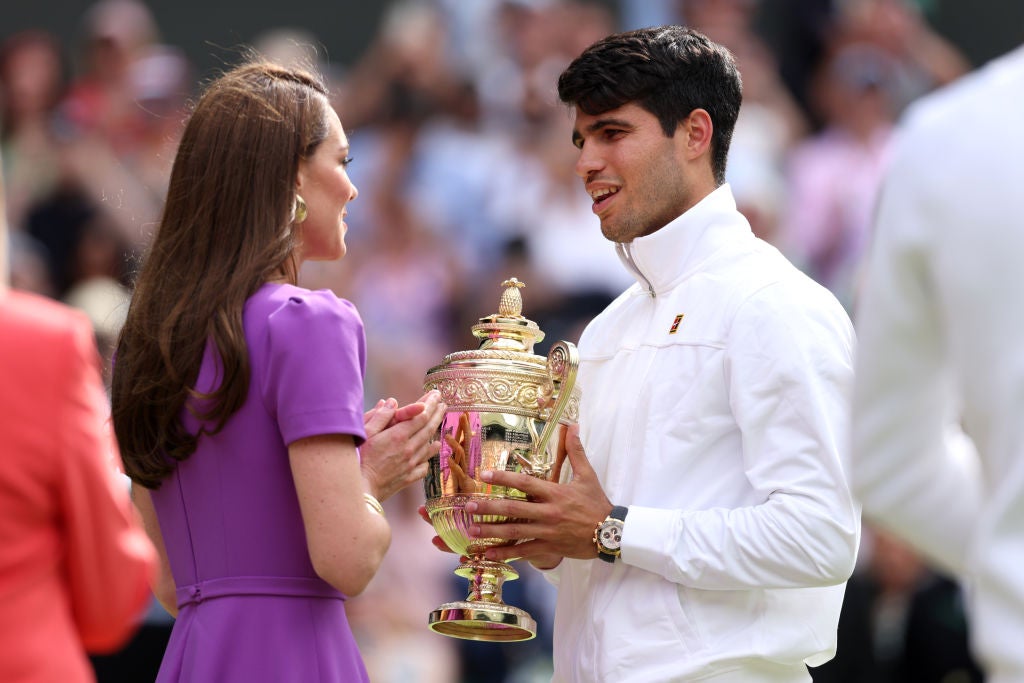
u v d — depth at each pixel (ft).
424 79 106.32
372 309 98.22
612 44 39.83
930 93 112.16
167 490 34.27
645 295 40.96
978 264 23.97
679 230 39.32
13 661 26.94
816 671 81.00
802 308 37.42
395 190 101.71
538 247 98.99
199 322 33.01
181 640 33.53
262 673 32.48
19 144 102.83
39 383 27.66
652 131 39.47
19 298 28.53
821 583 36.19
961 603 82.07
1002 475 23.66
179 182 34.42
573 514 37.27
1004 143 24.09
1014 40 115.75
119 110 105.50
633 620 37.50
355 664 33.76
